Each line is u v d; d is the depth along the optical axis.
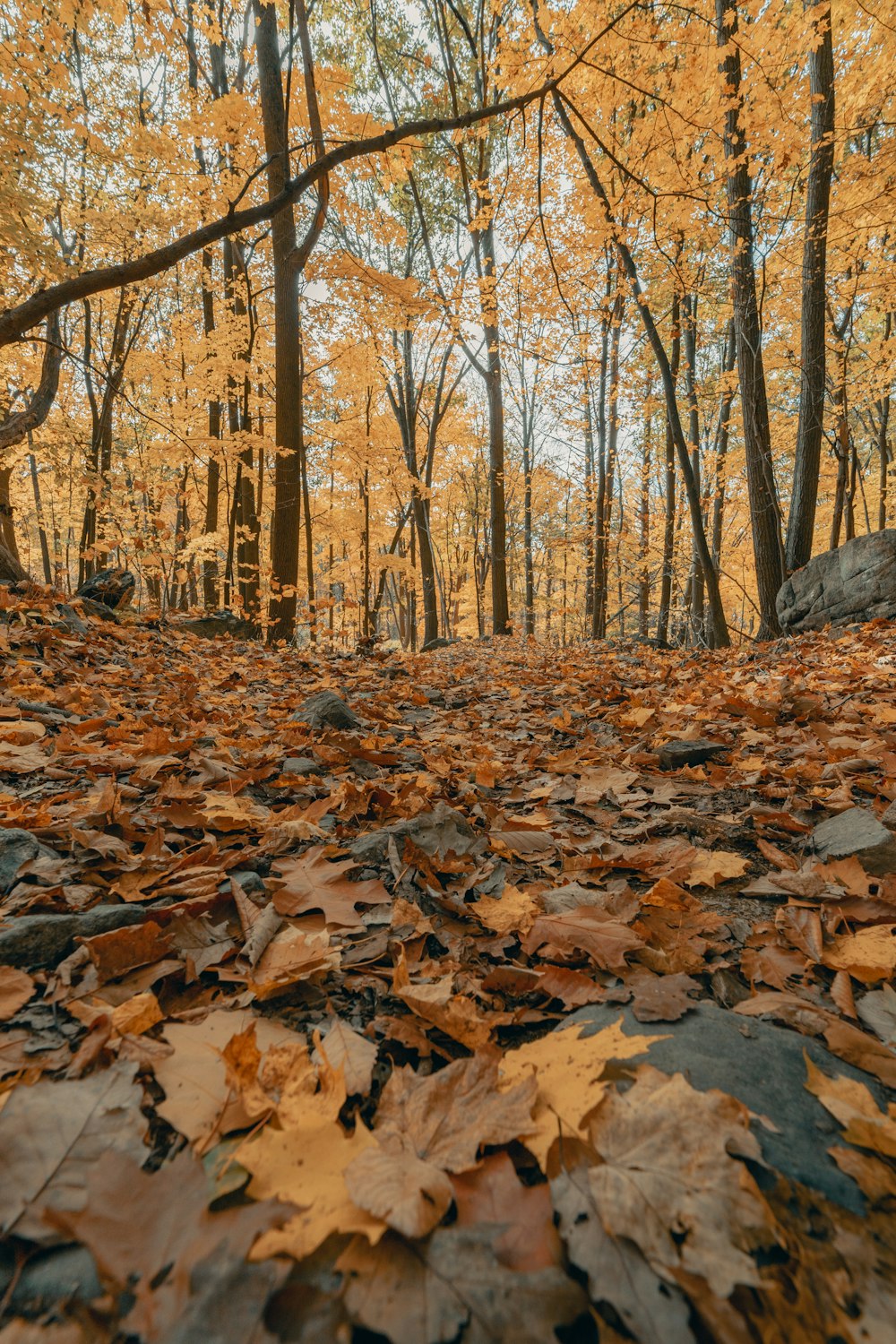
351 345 10.02
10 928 1.15
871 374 11.04
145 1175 0.70
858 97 7.32
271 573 8.01
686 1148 0.72
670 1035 0.98
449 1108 0.81
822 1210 0.68
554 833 2.00
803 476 7.89
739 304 7.66
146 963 1.16
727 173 6.56
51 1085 0.82
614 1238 0.63
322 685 4.91
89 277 3.57
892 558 6.53
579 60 3.56
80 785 2.10
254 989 1.09
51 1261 0.62
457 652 10.44
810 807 2.13
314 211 10.12
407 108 12.61
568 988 1.15
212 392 9.66
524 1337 0.55
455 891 1.56
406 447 15.06
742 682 4.75
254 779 2.35
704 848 1.94
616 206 6.11
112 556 12.34
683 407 13.39
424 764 2.75
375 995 1.15
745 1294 0.59
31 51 5.06
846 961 1.23
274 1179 0.70
